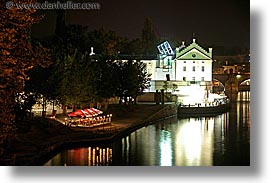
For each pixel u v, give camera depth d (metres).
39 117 31.48
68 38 45.75
